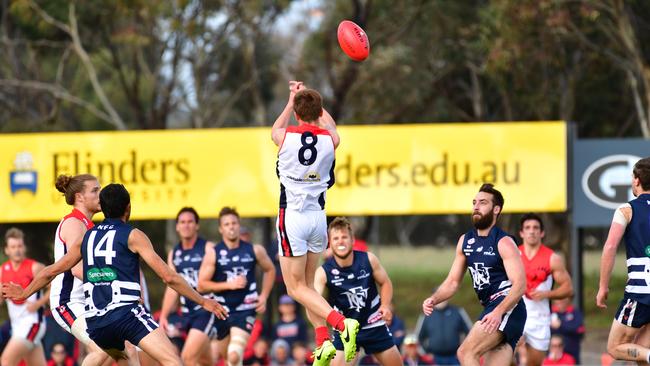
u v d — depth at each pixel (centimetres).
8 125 11038
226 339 5034
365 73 10881
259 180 7188
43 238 9662
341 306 4091
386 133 7112
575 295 7006
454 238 14750
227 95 13088
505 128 7038
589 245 12531
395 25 11150
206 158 7212
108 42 10619
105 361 3853
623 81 11069
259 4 10612
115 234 3306
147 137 7231
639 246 3722
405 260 14288
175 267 5012
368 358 5981
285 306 6350
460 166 7062
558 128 6994
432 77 11262
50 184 7294
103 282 3297
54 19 10288
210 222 15450
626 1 9669
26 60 11881
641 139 6912
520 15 9394
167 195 7219
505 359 3822
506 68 9638
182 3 9794
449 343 5981
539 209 7006
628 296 3759
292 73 11862
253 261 4944
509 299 3694
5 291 3403
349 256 4059
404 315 10431
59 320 3809
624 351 3772
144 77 12200
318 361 3391
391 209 7100
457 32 10894
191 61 11125
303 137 3269
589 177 6975
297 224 3312
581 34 9844
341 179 7125
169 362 3262
